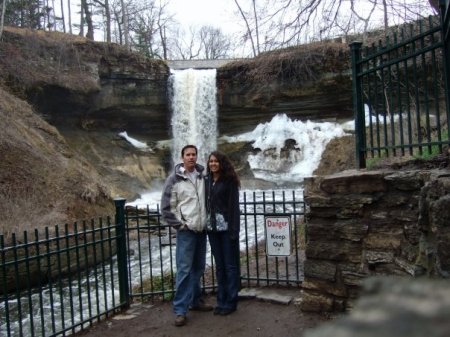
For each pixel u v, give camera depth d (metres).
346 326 0.52
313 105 27.38
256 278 6.34
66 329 5.14
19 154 15.12
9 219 12.43
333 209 4.79
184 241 5.32
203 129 28.80
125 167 27.14
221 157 5.29
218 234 5.44
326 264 4.88
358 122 5.39
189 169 5.39
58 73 23.89
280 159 27.84
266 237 6.04
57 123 25.48
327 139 26.94
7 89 21.67
